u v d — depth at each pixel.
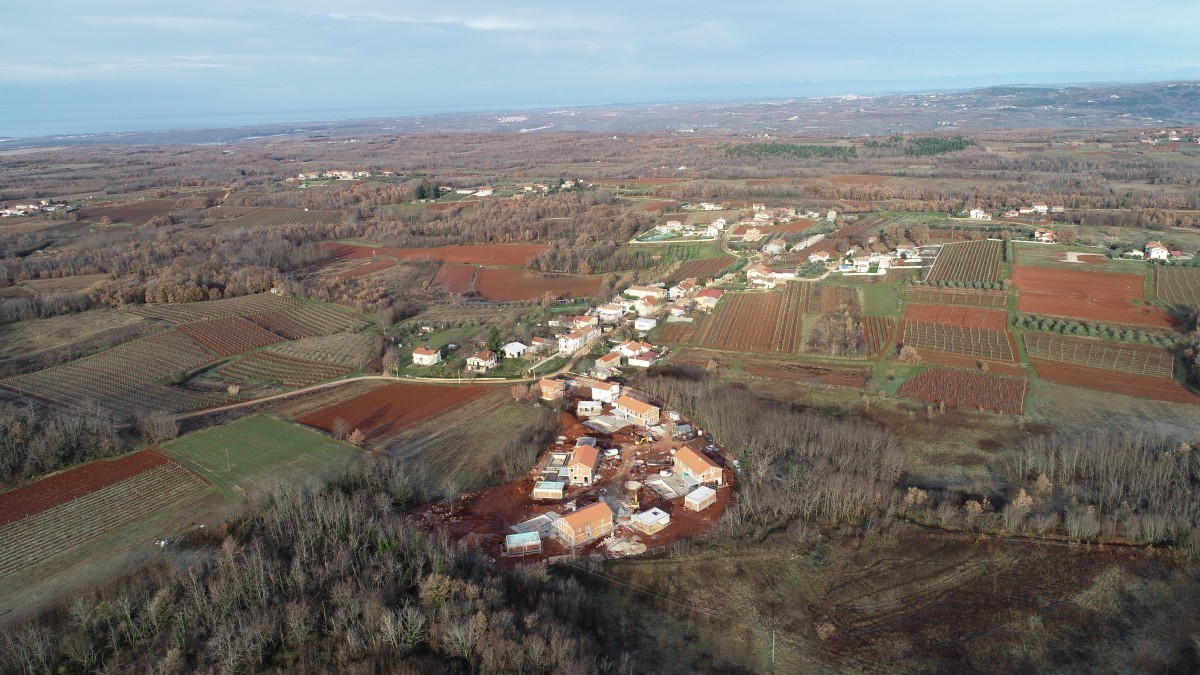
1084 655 85.12
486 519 114.06
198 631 85.25
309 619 86.81
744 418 139.88
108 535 106.69
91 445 129.62
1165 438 127.00
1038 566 98.88
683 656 86.69
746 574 99.88
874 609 93.50
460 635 81.69
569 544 106.88
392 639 82.94
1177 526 101.25
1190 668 82.25
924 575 98.56
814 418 139.25
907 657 85.88
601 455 134.00
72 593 93.31
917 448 130.62
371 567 95.12
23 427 131.00
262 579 89.19
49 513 112.62
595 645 85.88
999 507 111.12
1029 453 120.69
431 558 96.19
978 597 94.38
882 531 106.94
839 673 84.19
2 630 86.50
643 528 111.00
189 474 124.44
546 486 121.25
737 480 123.94
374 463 123.00
